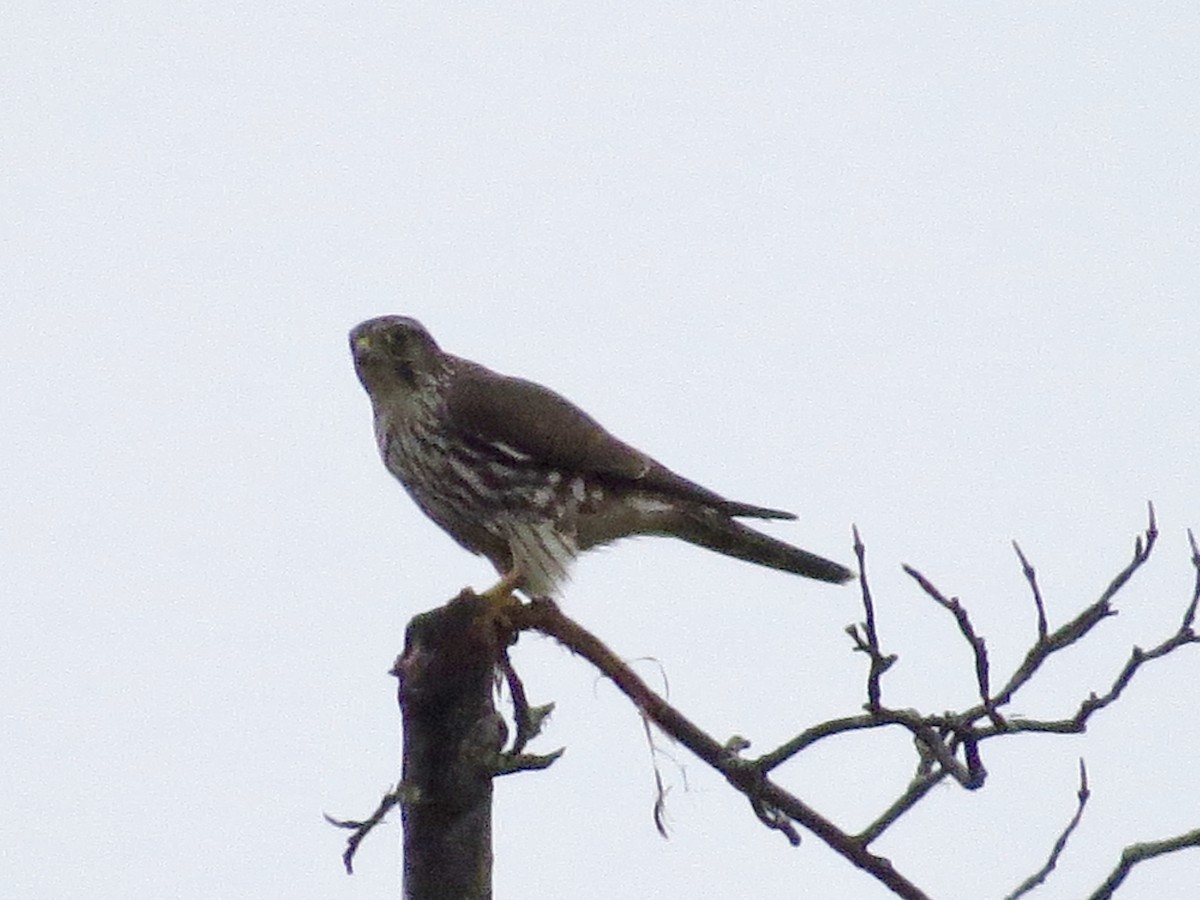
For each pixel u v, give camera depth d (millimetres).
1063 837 8852
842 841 8992
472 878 9391
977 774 8414
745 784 9086
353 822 9500
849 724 8703
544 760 9211
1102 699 8414
